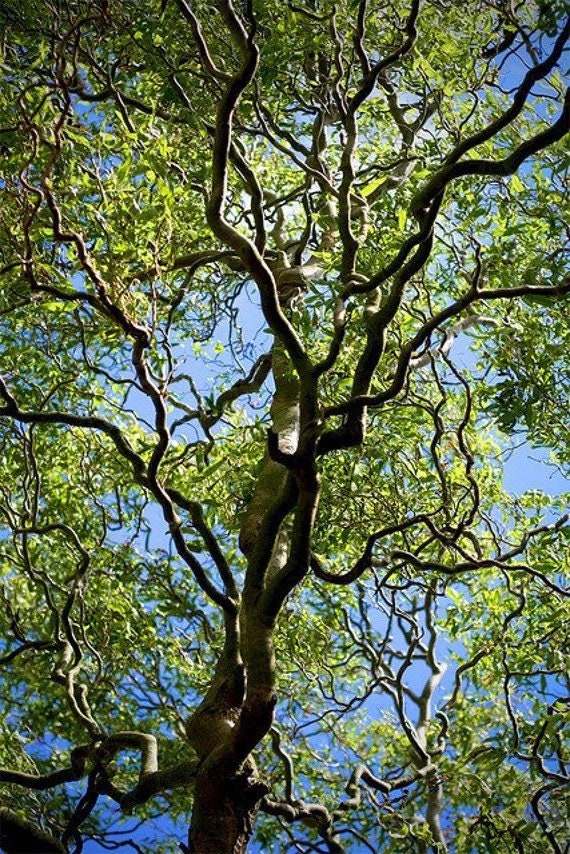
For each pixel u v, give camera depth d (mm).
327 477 9633
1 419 10516
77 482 11422
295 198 9969
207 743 6555
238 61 8039
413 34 7176
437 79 7934
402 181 9703
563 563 9781
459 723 12273
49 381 10445
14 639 11453
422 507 10242
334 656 12227
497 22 7809
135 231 6562
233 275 11367
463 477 10688
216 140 6039
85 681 11547
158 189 6711
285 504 6480
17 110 7297
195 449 10195
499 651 10141
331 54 8703
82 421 7230
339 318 6605
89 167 7477
